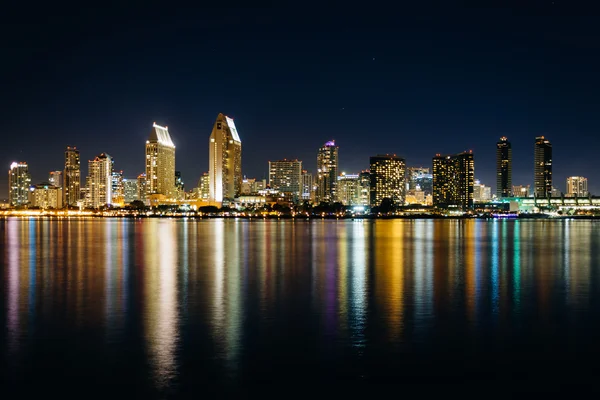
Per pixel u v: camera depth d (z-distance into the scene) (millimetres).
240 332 40094
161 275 74312
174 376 30609
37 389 28781
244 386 29188
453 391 28594
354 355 34406
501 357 34094
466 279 70500
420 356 34250
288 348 35844
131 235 196375
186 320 44062
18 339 38125
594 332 40438
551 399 27688
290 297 55469
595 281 68938
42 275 74375
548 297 56000
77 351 35156
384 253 114062
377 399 27547
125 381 29859
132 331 40312
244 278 70750
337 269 81938
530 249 129375
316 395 28031
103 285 64375
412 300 53719
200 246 135625
